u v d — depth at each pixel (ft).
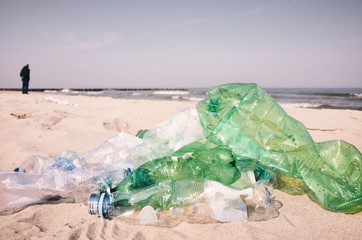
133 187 5.53
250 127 6.03
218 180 5.57
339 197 5.32
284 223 4.91
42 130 12.01
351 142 10.69
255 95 6.14
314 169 5.74
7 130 11.87
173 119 7.36
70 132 12.07
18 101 22.88
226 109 6.35
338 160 5.85
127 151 7.25
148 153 7.07
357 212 5.18
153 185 5.62
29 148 9.74
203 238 4.45
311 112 18.12
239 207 5.17
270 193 5.74
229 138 6.06
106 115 17.03
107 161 7.23
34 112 15.84
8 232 4.78
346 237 4.41
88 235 4.61
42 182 6.06
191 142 7.04
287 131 5.98
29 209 5.69
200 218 5.11
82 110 18.38
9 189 5.94
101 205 5.07
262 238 4.37
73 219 5.27
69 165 6.94
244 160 6.03
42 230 4.91
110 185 6.08
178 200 5.34
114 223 5.03
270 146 5.92
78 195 6.11
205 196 5.30
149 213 5.16
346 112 17.97
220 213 5.08
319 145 6.22
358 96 69.77
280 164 5.79
